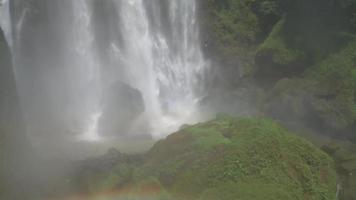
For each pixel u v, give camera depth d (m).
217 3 33.00
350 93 24.08
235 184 8.80
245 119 11.44
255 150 9.57
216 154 9.79
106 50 31.39
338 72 25.27
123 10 31.91
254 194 8.34
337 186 10.63
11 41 28.73
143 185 9.98
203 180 9.24
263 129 10.52
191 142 10.83
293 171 9.61
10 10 28.81
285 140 10.38
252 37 31.44
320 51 26.86
